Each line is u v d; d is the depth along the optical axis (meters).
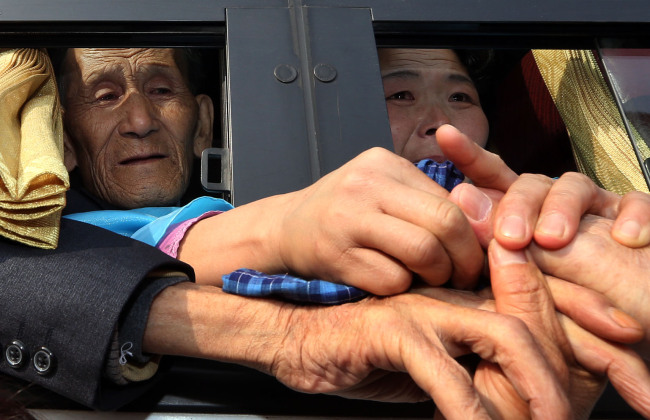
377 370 0.76
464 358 0.74
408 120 1.42
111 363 0.78
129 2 1.18
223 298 0.82
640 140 1.25
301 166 1.03
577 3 1.28
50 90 1.13
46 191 0.86
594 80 1.42
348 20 1.19
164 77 1.44
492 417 0.69
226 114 1.13
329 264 0.76
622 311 0.75
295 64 1.12
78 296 0.80
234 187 1.01
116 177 1.42
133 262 0.84
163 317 0.81
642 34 1.31
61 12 1.15
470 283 0.77
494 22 1.23
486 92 1.50
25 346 0.80
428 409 0.83
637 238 0.78
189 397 0.81
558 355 0.71
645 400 0.70
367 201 0.74
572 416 0.65
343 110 1.08
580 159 1.44
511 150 1.51
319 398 0.82
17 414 0.56
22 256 0.85
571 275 0.78
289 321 0.79
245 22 1.16
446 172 0.91
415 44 1.23
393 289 0.74
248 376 0.82
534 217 0.78
